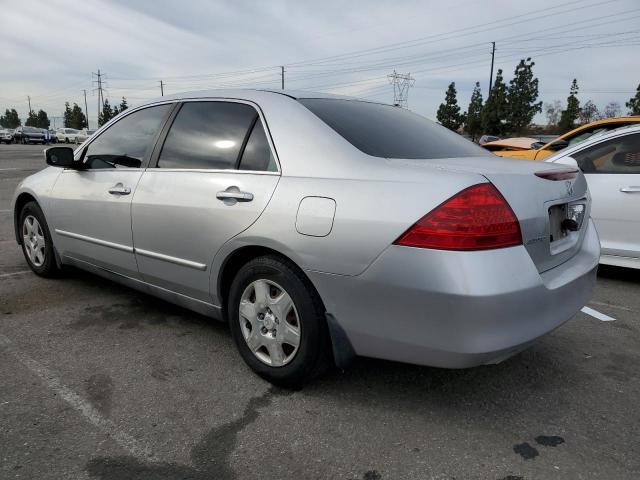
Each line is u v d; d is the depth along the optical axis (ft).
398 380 9.41
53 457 7.08
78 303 13.10
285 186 8.47
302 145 8.72
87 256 12.79
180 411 8.29
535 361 10.41
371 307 7.59
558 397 8.99
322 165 8.34
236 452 7.31
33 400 8.50
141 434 7.66
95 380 9.21
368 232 7.45
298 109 9.26
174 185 10.21
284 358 8.83
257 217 8.63
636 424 8.19
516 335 7.23
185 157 10.42
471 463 7.17
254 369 9.26
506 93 140.87
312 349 8.36
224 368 9.78
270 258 8.69
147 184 10.80
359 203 7.63
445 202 7.07
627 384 9.52
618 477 6.93
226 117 10.07
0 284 14.51
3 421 7.88
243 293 9.23
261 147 9.20
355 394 8.92
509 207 7.32
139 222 10.86
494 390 9.18
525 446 7.57
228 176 9.37
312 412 8.34
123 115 12.50
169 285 10.72
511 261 7.20
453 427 8.02
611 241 16.05
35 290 14.03
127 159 11.69
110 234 11.75
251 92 10.12
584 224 9.84
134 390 8.91
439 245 7.01
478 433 7.88
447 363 7.27
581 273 8.72
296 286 8.30
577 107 153.17
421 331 7.27
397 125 10.13
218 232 9.25
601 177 16.17
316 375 8.71
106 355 10.22
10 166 59.16
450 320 7.02
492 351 7.07
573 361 10.44
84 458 7.09
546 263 8.21
